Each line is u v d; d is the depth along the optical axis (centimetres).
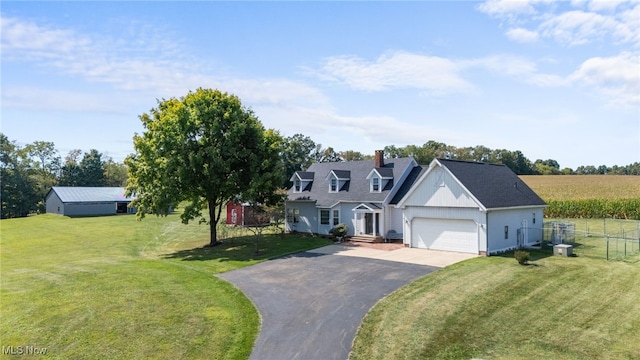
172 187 3153
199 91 3412
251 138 3391
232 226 4606
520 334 1361
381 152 3834
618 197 6256
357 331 1398
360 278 2095
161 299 1786
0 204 8331
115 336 1394
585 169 16125
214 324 1490
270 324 1485
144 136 3316
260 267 2459
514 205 2923
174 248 3566
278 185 3494
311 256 2748
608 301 1672
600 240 3325
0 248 3972
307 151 9825
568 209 5319
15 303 1792
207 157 3194
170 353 1266
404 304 1650
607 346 1268
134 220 5762
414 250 2931
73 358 1247
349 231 3656
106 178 11056
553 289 1831
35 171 9612
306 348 1281
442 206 2878
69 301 1784
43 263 3002
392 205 3444
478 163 3306
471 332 1376
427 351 1242
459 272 2156
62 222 5712
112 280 2156
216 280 2133
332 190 3947
